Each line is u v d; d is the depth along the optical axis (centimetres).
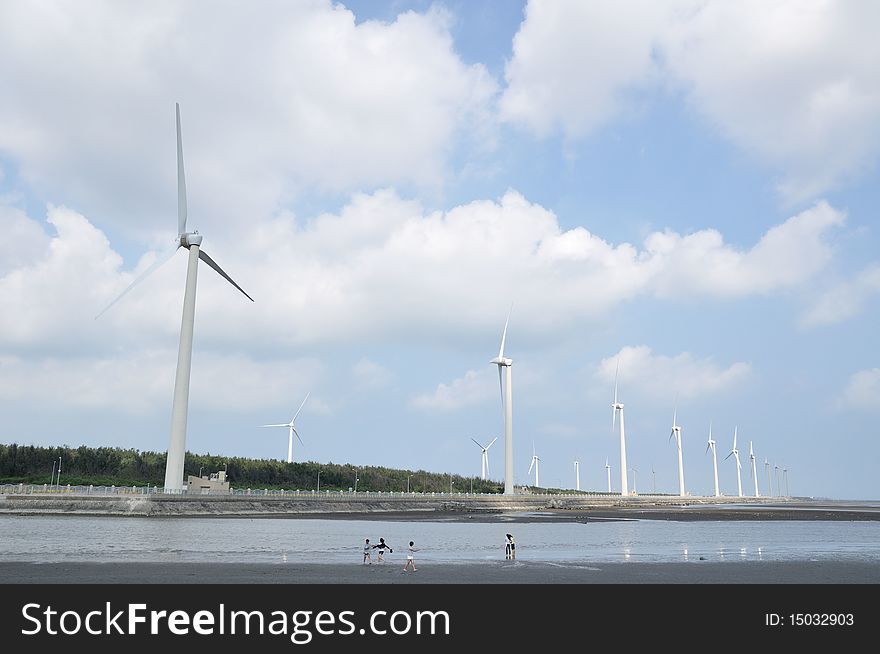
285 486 17262
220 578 3488
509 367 16838
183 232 10525
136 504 9225
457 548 5519
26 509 8812
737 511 16188
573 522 10425
